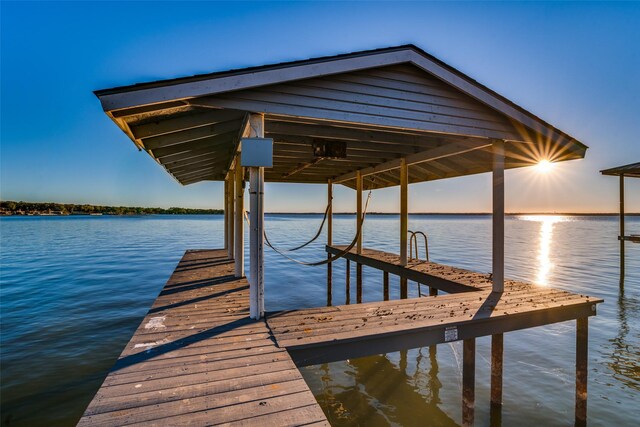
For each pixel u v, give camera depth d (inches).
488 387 250.5
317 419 84.6
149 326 150.3
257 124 155.7
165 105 138.9
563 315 191.3
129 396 93.7
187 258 362.0
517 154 247.4
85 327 376.5
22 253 973.2
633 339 336.8
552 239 1459.2
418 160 279.6
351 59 166.2
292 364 114.8
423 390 245.3
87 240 1363.2
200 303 188.5
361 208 392.8
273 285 615.8
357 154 290.8
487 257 875.4
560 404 226.1
